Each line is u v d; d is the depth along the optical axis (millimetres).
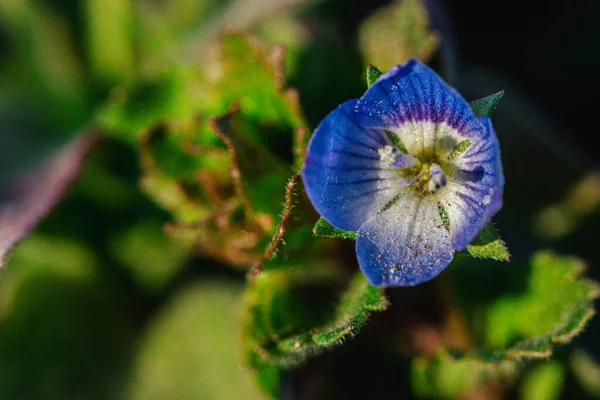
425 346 104
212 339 108
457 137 94
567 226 111
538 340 97
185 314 109
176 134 103
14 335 108
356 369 107
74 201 112
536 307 100
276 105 102
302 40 108
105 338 110
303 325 99
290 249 98
